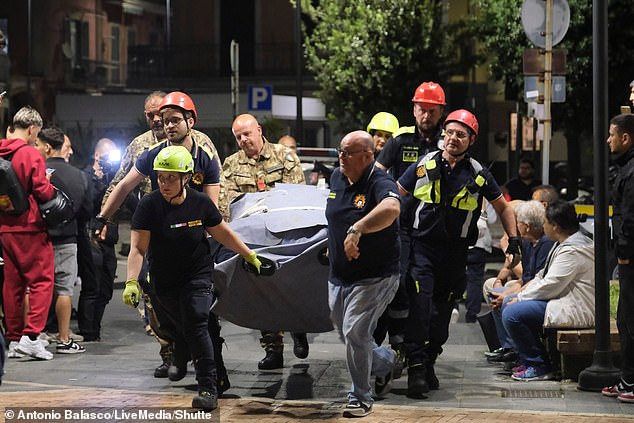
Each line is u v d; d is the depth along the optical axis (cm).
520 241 2106
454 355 2552
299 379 2236
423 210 2033
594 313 2148
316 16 6988
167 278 1908
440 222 2028
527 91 3366
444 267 2056
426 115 2220
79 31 10981
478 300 3075
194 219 1884
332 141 8494
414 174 2053
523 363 2223
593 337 2122
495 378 2239
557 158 8438
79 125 8419
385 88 6512
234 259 2002
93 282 2755
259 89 5100
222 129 8025
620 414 1867
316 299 2047
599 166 2056
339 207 1853
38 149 2614
